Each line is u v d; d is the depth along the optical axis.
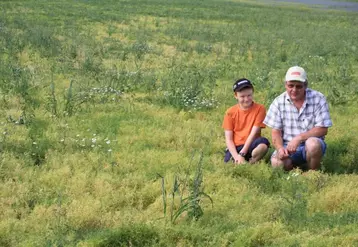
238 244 3.64
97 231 3.75
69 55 9.92
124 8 21.27
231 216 4.03
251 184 4.61
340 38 15.01
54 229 3.77
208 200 4.27
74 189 4.37
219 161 5.09
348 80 8.65
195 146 5.53
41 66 8.88
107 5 22.12
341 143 5.71
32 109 6.39
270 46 12.66
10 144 5.20
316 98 5.08
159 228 3.73
